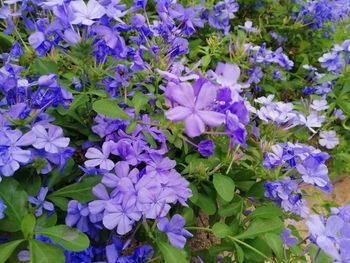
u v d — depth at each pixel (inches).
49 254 6.6
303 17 17.5
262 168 9.7
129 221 7.3
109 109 8.2
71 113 9.1
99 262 7.6
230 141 8.8
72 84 9.9
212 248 8.9
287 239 9.0
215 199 9.4
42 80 7.9
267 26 17.8
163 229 7.7
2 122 7.5
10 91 8.1
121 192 7.3
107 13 8.4
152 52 9.9
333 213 8.2
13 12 10.9
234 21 18.0
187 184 8.1
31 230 6.8
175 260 7.3
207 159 9.2
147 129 8.9
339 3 18.5
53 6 7.9
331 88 15.1
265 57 14.1
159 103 9.4
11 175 7.3
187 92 6.8
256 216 8.8
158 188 7.5
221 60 13.8
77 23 7.8
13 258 7.3
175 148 9.7
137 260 7.8
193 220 9.3
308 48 18.0
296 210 9.7
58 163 7.9
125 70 9.4
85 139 9.7
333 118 14.2
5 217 7.1
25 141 7.2
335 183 15.6
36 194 7.8
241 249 8.3
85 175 8.0
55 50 10.1
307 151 9.1
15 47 9.7
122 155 8.3
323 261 7.4
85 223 7.7
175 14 10.9
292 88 15.9
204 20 15.2
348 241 6.6
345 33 18.5
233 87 7.7
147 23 11.6
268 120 10.5
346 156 13.8
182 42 10.6
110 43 8.3
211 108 7.5
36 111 7.9
